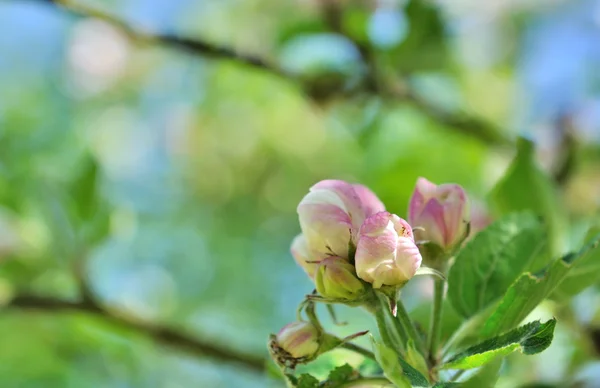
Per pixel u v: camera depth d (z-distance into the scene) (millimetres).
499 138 778
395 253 498
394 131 915
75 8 679
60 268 705
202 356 677
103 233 711
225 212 1445
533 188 584
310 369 546
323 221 505
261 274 1312
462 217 520
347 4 769
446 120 777
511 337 491
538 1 1057
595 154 814
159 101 1453
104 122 1432
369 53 746
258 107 1367
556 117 858
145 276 1257
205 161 1460
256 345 1152
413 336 510
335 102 759
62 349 865
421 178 524
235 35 1228
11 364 854
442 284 519
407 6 735
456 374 513
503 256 538
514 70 1027
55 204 712
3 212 737
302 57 799
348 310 833
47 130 1290
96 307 690
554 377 618
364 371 527
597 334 618
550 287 507
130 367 909
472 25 1051
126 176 1427
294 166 1405
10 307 675
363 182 913
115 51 1396
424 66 749
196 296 1250
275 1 1157
